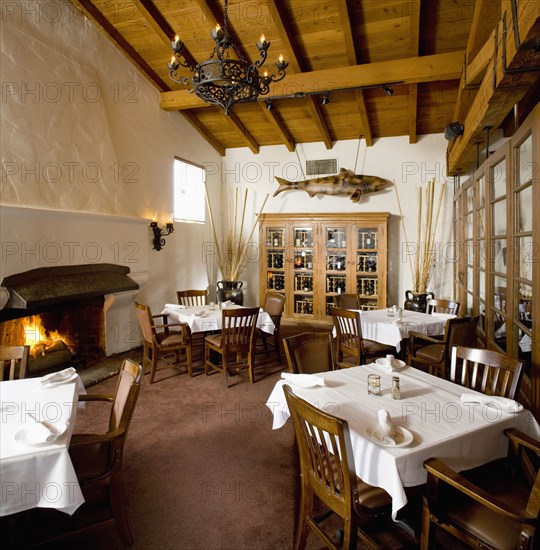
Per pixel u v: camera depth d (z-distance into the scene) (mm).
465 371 2246
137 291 4855
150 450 2598
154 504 2059
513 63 2104
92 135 4031
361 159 6547
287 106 5715
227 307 4645
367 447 1503
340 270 6359
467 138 3994
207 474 2334
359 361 3543
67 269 3715
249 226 7234
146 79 5148
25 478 1396
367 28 4121
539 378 2301
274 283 6785
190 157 6262
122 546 1786
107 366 4207
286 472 2355
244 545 1784
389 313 4105
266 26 4230
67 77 3744
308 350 2543
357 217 6176
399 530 1878
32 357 3662
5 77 3141
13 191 3164
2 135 3102
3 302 3084
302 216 6465
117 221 4359
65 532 1625
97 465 1763
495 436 1667
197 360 4641
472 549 1729
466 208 5078
